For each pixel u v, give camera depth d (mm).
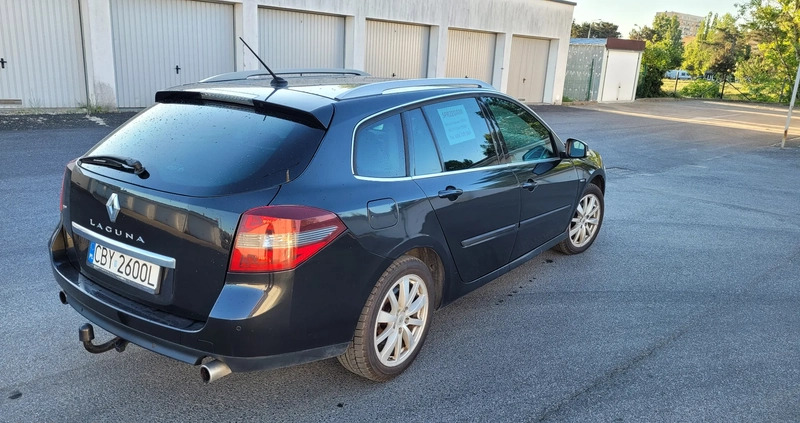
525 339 3893
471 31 22203
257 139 2838
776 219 7453
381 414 2992
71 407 2934
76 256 3162
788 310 4547
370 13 18109
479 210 3738
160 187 2727
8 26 12578
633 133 17141
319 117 2885
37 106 13289
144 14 14125
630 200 8250
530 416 3025
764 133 19188
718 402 3221
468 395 3199
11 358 3344
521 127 4418
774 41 36469
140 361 3396
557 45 25438
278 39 16594
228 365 2613
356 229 2832
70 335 3641
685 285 5008
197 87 3361
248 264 2537
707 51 51188
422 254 3570
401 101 3379
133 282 2816
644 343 3898
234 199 2580
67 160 8398
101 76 13609
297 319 2668
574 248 5562
